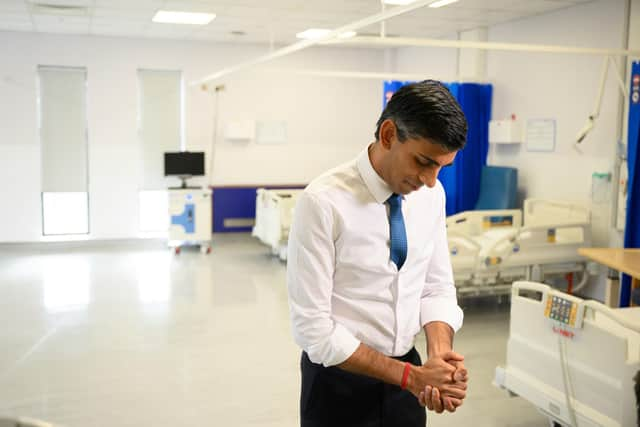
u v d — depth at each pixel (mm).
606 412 2531
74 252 8266
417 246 1387
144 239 8828
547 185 6434
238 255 8125
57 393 3715
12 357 4309
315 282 1275
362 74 6730
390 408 1418
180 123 8891
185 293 6117
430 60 8547
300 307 1288
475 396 3729
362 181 1304
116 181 8656
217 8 6316
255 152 9227
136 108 8625
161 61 8656
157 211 9109
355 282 1341
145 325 5066
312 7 6207
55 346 4547
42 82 8242
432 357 1335
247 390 3801
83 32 8078
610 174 5566
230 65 8953
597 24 5695
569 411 2678
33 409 3488
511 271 5250
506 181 6621
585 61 5852
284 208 7414
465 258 5062
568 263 5434
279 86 9211
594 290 5746
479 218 6008
